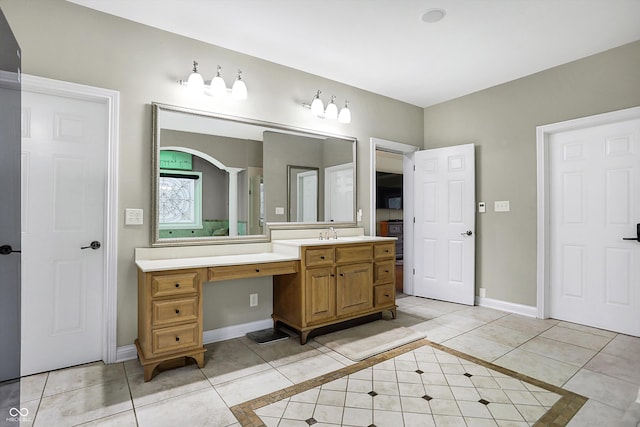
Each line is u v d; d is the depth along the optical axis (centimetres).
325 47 305
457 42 297
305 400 199
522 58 327
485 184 400
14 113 142
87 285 251
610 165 315
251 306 317
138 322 256
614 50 307
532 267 359
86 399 200
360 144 400
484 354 263
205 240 289
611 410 188
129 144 259
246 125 316
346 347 275
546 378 225
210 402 197
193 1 239
